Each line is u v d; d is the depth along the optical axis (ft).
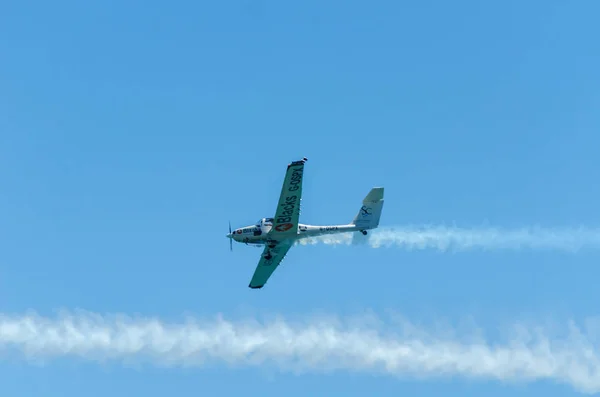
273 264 561.43
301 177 505.66
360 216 558.97
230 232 552.00
